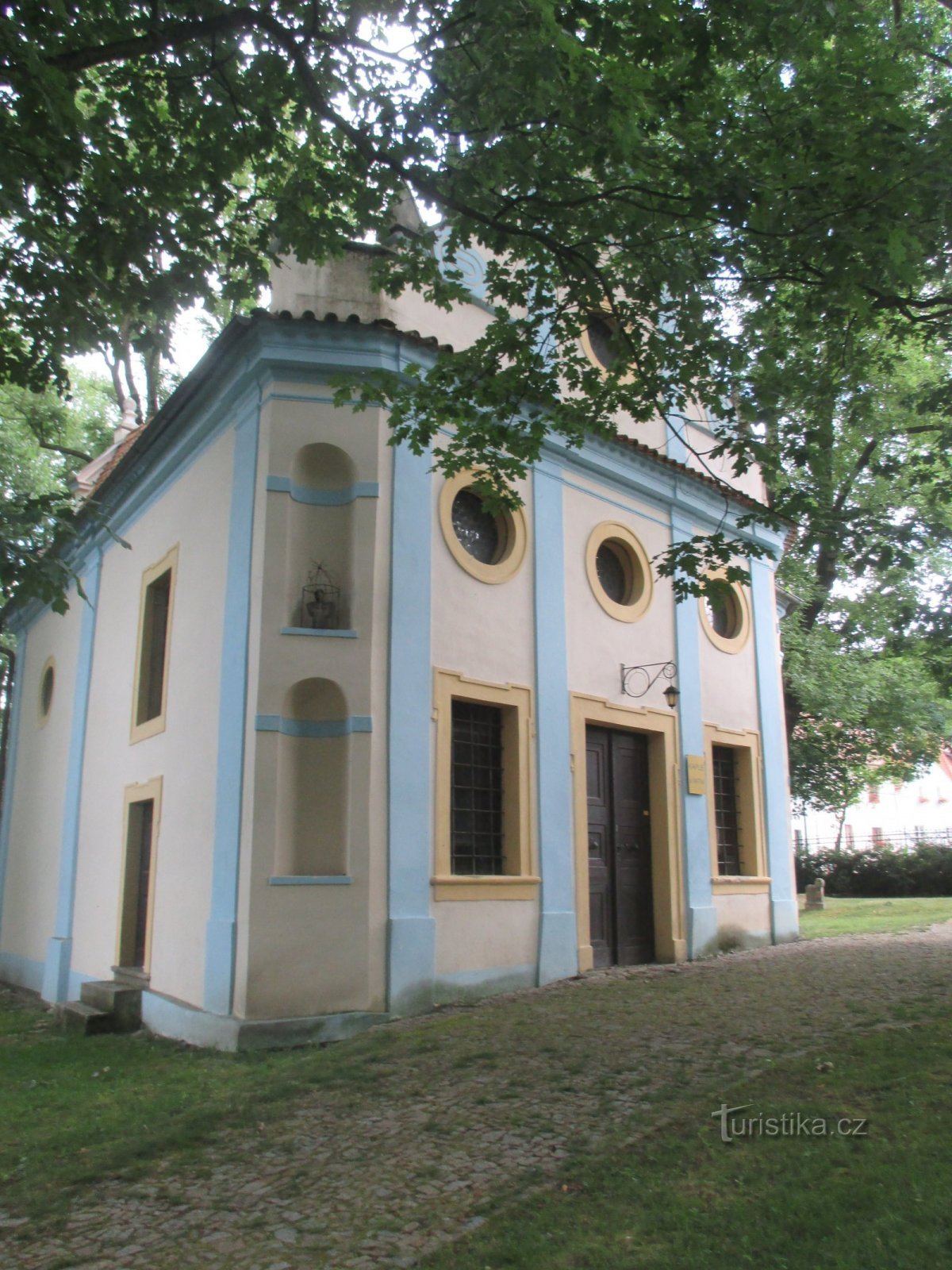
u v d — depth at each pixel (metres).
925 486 12.19
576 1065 6.64
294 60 6.57
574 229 7.69
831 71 6.71
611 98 5.84
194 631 10.49
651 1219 4.23
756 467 14.86
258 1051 8.08
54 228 7.25
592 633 11.58
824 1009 7.71
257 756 8.77
